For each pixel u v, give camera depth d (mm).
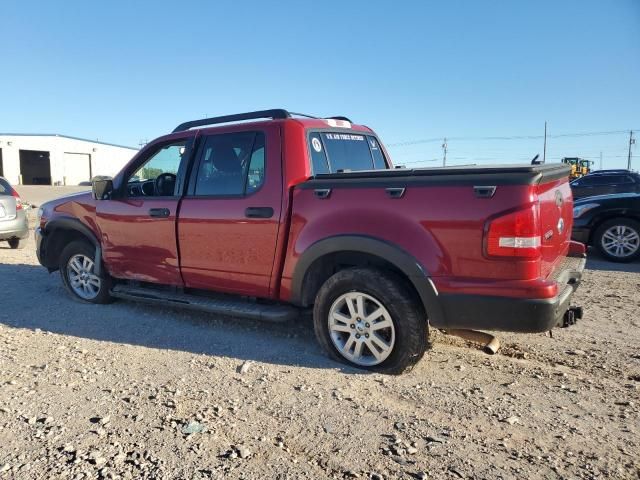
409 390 3750
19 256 9906
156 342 4828
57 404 3539
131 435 3139
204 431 3182
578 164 39094
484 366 4199
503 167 3664
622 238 8805
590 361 4309
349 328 4145
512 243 3457
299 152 4461
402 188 3822
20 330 5176
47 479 2711
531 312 3465
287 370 4133
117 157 66938
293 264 4371
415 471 2773
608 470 2771
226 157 4855
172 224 5109
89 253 6082
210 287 5008
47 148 58625
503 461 2859
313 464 2852
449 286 3664
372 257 4109
